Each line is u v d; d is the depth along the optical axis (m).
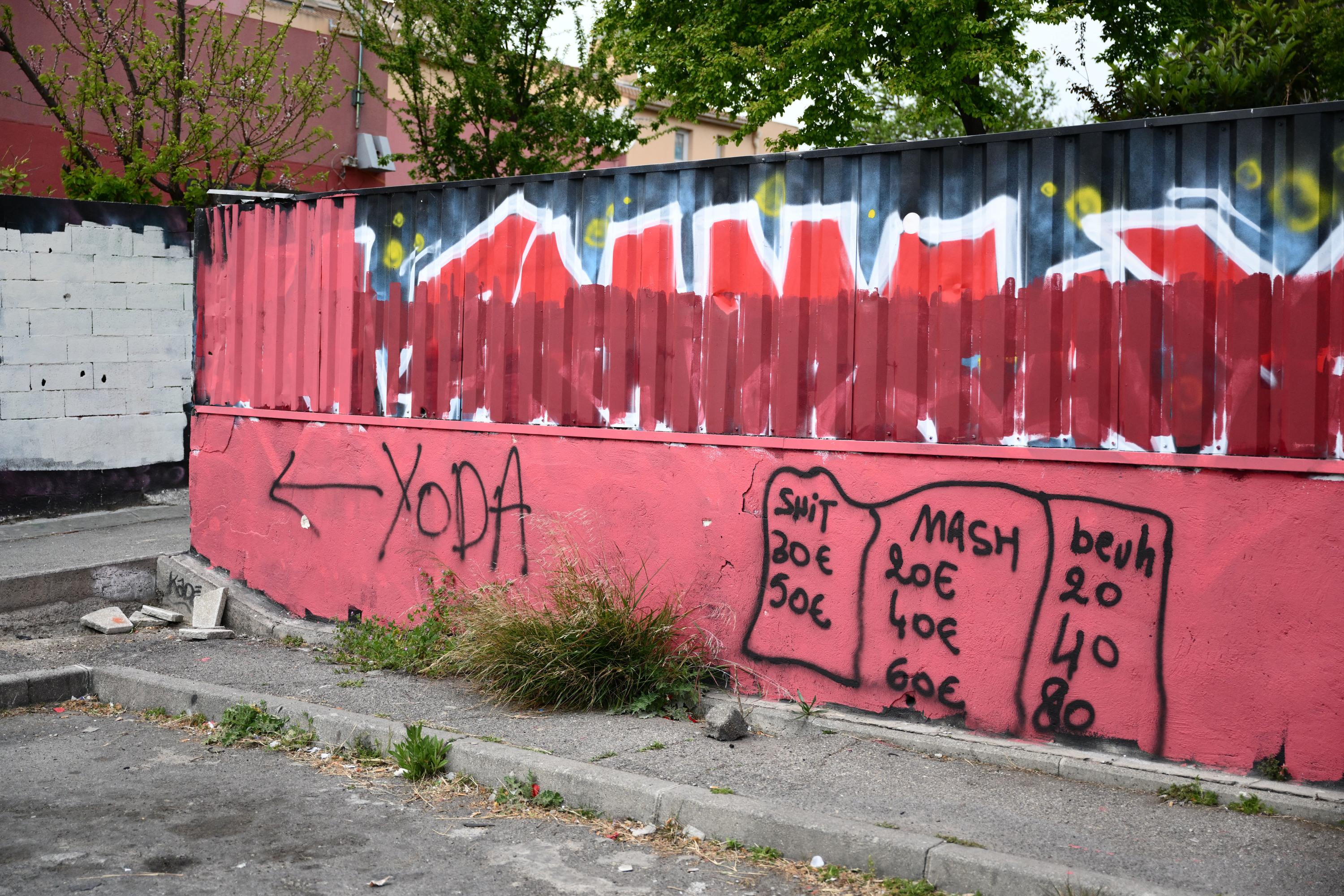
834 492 5.55
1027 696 5.02
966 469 5.17
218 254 8.64
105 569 8.45
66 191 14.19
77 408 11.16
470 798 4.71
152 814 4.45
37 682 6.27
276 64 17.69
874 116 15.80
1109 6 14.60
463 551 6.99
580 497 6.45
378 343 7.51
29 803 4.57
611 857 4.05
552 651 5.77
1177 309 4.70
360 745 5.35
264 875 3.82
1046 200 5.00
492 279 6.92
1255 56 10.19
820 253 5.62
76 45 15.88
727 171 5.91
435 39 16.12
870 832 3.94
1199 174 4.67
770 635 5.76
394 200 7.41
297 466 7.95
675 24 16.31
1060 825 4.11
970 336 5.21
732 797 4.34
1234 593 4.54
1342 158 4.39
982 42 13.85
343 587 7.64
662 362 6.18
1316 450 4.41
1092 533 4.85
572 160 17.19
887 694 5.40
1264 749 4.48
